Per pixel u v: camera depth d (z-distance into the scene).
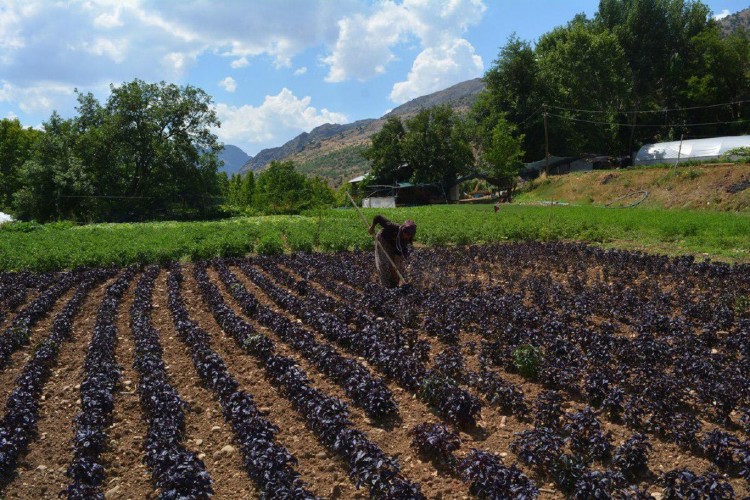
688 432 7.14
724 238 23.72
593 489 5.81
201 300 16.39
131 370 10.48
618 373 8.96
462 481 6.58
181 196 67.12
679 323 11.74
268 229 34.66
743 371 9.23
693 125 78.25
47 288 18.52
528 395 8.93
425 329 12.28
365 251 26.70
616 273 18.19
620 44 79.19
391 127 81.38
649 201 46.88
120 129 61.12
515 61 74.69
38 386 9.45
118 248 24.44
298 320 13.83
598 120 77.94
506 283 17.48
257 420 7.41
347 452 6.88
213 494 6.42
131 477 6.93
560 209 43.75
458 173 75.31
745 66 78.19
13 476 6.94
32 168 56.91
